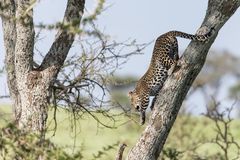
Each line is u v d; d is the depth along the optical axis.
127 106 44.69
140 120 50.25
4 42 39.91
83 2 37.22
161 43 49.16
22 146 27.55
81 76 40.19
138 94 50.03
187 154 55.16
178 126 73.94
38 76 37.88
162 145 39.19
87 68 40.19
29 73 37.84
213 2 38.25
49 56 38.19
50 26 28.34
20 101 39.22
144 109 50.03
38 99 37.62
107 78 41.41
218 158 56.31
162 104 38.66
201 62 38.59
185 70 38.38
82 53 40.09
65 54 38.25
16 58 37.84
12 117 39.28
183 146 70.25
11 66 38.03
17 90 39.25
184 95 38.91
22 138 27.52
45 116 37.72
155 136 38.69
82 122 113.81
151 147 38.75
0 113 39.47
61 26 28.34
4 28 39.84
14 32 39.75
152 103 41.19
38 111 37.53
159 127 38.62
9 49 39.69
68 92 41.28
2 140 27.48
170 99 38.56
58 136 97.44
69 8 37.06
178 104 38.78
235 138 107.69
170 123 38.84
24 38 37.34
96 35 28.66
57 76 39.97
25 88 37.69
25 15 30.61
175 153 48.06
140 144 38.91
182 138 72.75
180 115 75.38
